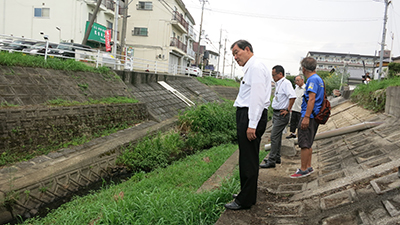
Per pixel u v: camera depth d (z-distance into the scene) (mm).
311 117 3777
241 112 2797
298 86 6980
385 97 7680
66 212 4438
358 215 2365
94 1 19391
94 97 9062
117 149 7336
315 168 4355
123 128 9117
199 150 9258
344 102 13672
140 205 3525
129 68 14391
